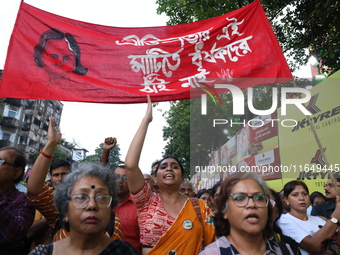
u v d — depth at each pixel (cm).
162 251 233
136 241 310
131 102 335
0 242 190
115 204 190
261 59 336
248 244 177
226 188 189
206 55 350
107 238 187
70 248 173
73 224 172
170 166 270
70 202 174
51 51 342
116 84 340
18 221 204
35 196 231
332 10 573
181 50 353
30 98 323
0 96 320
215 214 196
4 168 233
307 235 256
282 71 329
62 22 353
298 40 795
